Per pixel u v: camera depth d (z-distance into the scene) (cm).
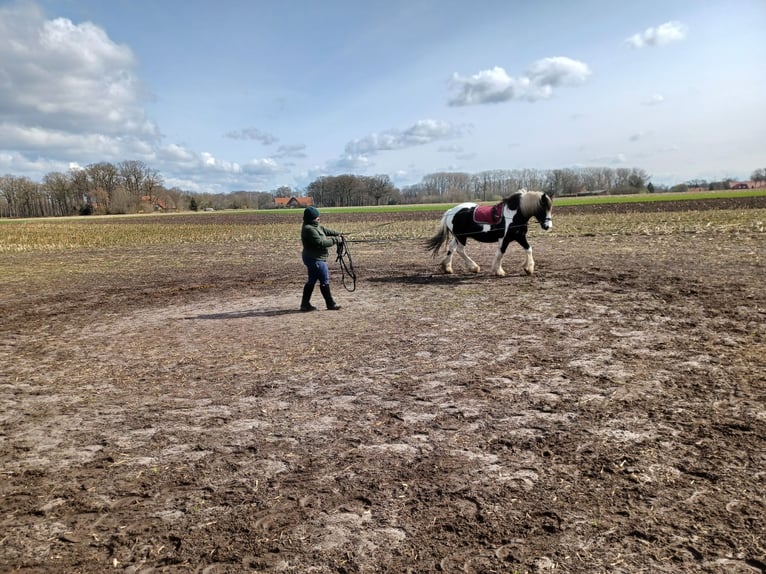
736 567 242
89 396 525
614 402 448
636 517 284
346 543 273
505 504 303
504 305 891
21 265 1964
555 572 243
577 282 1085
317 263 888
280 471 354
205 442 404
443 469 348
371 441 395
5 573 255
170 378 574
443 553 261
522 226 1183
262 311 946
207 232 3650
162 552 271
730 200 4978
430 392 494
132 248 2628
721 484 313
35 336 830
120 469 365
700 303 825
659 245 1661
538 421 418
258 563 259
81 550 274
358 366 586
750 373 504
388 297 1020
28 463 378
